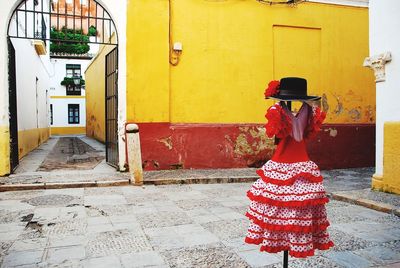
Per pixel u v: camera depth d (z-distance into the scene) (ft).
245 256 12.17
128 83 28.78
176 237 14.11
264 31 32.37
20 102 38.68
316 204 8.73
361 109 35.06
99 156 41.34
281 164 9.29
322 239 9.14
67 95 112.68
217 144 31.12
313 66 33.78
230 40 31.55
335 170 33.04
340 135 33.94
